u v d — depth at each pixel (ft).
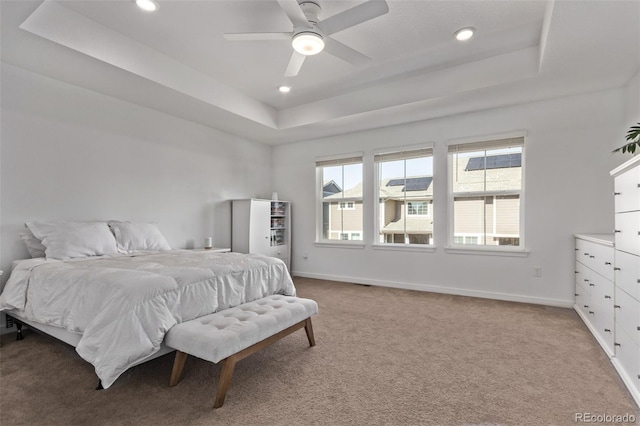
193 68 11.85
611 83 10.71
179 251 11.84
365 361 7.47
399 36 9.59
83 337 6.00
